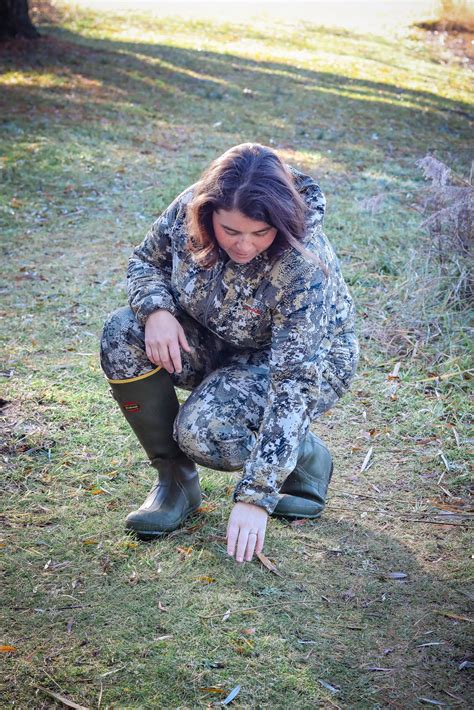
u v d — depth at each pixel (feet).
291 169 7.27
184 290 7.88
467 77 48.62
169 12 59.57
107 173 23.62
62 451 10.52
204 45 47.01
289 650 7.35
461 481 10.19
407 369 13.16
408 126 33.58
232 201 6.34
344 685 6.99
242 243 6.59
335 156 27.32
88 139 26.78
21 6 41.19
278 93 37.04
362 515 9.47
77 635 7.45
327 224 19.63
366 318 14.90
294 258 7.23
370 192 22.94
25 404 11.60
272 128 30.71
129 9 59.11
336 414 11.80
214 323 7.93
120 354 8.23
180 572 8.32
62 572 8.28
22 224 19.57
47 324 14.32
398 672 7.15
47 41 41.60
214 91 35.70
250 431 8.16
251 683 6.97
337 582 8.28
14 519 9.12
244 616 7.75
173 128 29.40
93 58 39.42
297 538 8.98
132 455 10.50
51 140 26.25
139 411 8.52
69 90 33.22
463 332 14.26
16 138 26.12
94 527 9.02
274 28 56.54
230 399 8.09
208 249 7.04
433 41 59.36
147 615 7.71
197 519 9.19
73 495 9.64
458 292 15.31
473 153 29.94
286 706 6.75
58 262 17.30
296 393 7.24
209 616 7.72
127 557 8.53
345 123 32.78
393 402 12.15
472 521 9.39
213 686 6.91
